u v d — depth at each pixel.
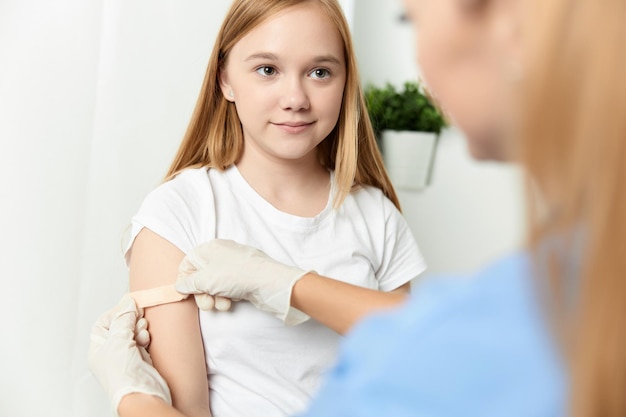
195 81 1.84
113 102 1.79
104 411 1.84
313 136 1.29
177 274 1.25
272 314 1.25
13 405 1.81
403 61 3.13
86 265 1.81
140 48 1.80
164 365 1.21
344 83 1.32
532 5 0.49
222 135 1.38
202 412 1.22
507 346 0.55
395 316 0.61
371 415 0.56
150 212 1.28
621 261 0.47
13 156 1.76
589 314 0.49
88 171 1.80
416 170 2.99
